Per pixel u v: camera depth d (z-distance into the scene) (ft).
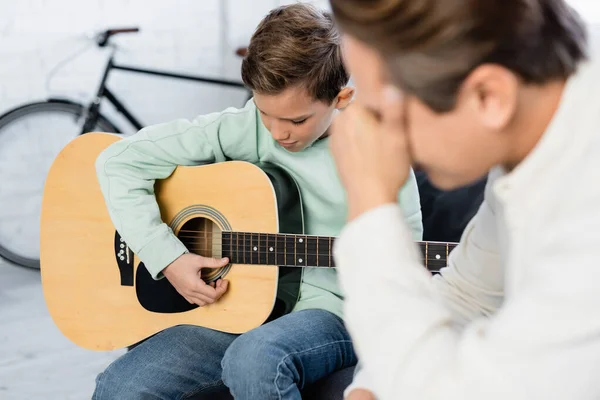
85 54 11.85
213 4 12.65
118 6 11.99
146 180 5.66
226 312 5.46
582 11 8.93
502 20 2.01
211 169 5.53
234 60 12.98
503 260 2.79
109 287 5.94
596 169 2.05
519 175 2.22
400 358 2.17
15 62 11.48
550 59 2.10
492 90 2.09
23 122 11.23
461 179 2.32
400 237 2.30
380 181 2.35
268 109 4.85
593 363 1.96
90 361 8.66
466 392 2.06
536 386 1.98
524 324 2.02
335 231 5.38
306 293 5.32
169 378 5.01
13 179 11.40
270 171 5.42
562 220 2.08
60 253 6.07
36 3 11.43
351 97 5.07
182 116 12.80
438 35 2.01
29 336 9.26
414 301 2.21
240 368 4.52
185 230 5.67
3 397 7.73
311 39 4.72
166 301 5.73
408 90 2.14
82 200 6.03
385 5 2.01
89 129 11.34
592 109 2.12
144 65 12.35
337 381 4.78
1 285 10.96
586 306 1.95
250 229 5.40
